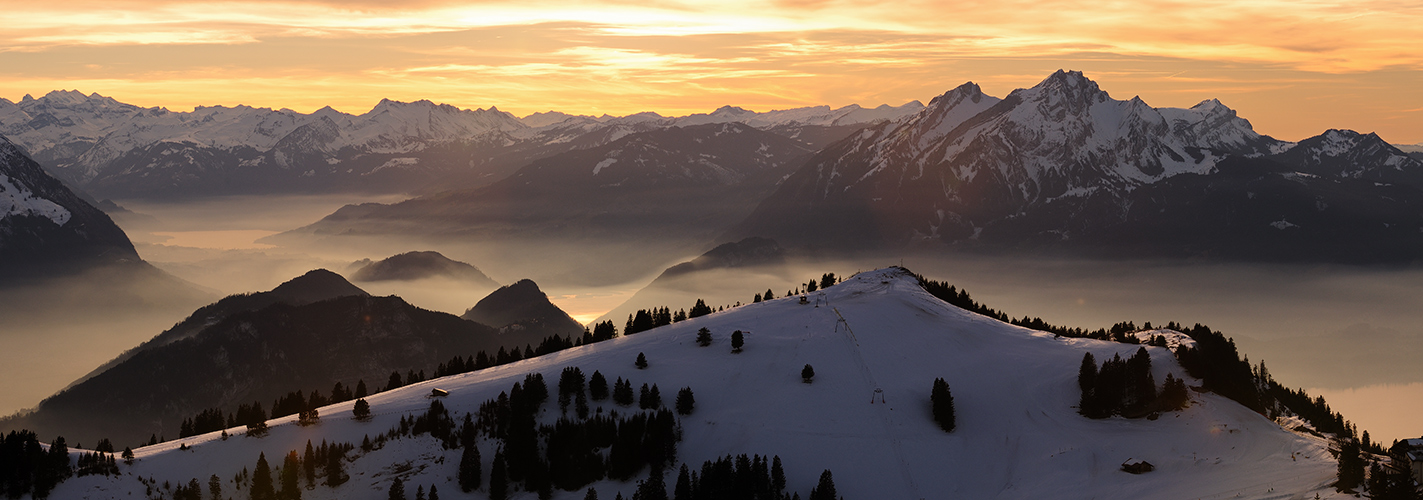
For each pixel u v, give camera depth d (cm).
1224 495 17562
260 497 19050
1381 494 15800
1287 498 16775
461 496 19788
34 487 18162
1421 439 17088
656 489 19525
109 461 19338
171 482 19225
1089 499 18950
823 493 19888
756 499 19800
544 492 19975
